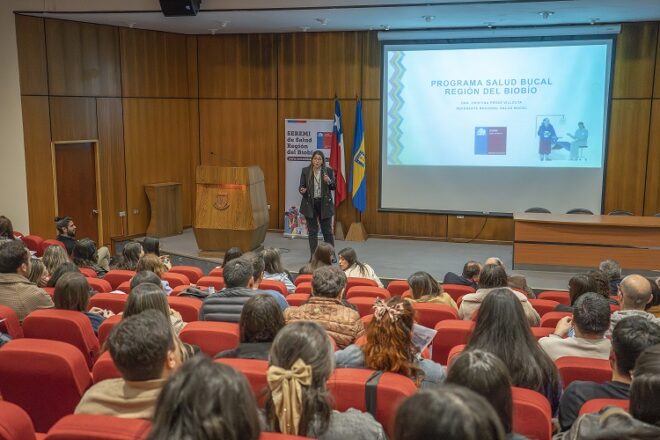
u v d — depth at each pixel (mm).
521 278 5766
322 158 9016
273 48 11023
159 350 1881
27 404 2633
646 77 9633
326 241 9211
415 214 10820
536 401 2133
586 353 2924
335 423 1818
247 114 11297
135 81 10641
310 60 10891
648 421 1481
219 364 1272
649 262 7844
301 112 11047
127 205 10742
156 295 2908
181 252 9664
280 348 1797
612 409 1464
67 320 3223
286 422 1760
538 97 10086
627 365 2182
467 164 10523
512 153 10320
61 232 7461
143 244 6312
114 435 1619
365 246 10352
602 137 9938
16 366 2545
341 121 10836
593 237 7977
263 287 4793
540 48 9953
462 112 10406
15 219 9297
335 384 2143
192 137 11562
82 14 9102
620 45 9664
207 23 9922
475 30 10062
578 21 9516
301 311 3182
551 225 8094
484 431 992
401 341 2367
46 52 9398
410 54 10453
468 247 10305
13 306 4039
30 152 9320
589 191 10102
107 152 10367
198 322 3229
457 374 1509
